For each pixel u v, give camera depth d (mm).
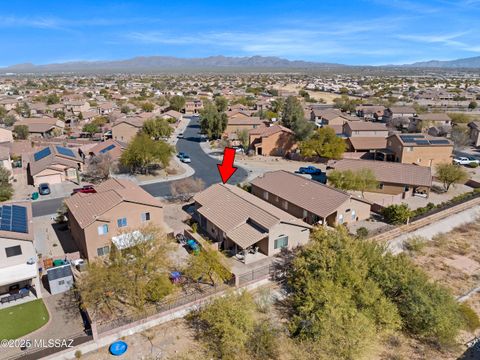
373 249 34438
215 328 27047
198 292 31828
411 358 27000
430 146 70688
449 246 43188
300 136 84375
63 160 63562
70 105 140750
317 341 26797
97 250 36531
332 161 71625
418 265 38844
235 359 25625
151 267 30219
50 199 54188
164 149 68062
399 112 121500
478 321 30078
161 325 28641
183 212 50281
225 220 41031
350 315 28297
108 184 46344
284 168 75000
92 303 28219
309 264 32719
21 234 30344
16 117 118375
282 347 27031
